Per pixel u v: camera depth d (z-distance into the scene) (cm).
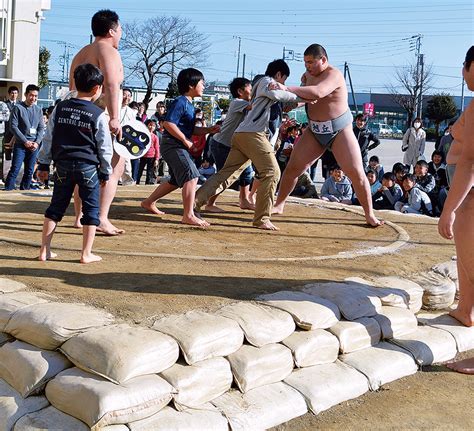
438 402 342
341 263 490
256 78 627
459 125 402
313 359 345
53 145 436
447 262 508
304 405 319
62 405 277
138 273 424
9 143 1177
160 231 590
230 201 809
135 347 287
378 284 421
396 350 378
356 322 373
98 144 432
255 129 610
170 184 662
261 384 319
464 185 380
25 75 1848
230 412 297
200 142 1240
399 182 988
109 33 522
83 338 294
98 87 438
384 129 5981
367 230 657
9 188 1046
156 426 273
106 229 557
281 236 602
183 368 298
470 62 382
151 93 3984
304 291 394
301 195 1050
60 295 363
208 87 4731
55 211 442
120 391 270
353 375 346
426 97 5538
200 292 385
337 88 622
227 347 316
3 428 274
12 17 1819
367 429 311
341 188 1032
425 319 427
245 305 352
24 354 300
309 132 670
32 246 490
